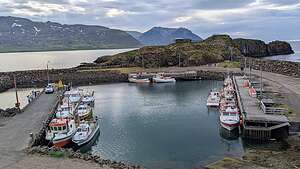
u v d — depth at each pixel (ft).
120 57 555.28
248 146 168.35
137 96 336.29
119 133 203.92
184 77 445.78
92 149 174.70
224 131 201.57
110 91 372.38
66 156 133.49
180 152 166.81
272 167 131.95
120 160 156.97
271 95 249.55
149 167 147.23
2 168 120.88
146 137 194.59
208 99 279.90
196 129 209.15
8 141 152.76
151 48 588.50
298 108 206.80
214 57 547.08
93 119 230.68
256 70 434.30
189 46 594.65
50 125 175.52
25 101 324.39
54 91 314.55
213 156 159.12
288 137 173.17
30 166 122.72
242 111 201.67
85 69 503.20
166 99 315.37
